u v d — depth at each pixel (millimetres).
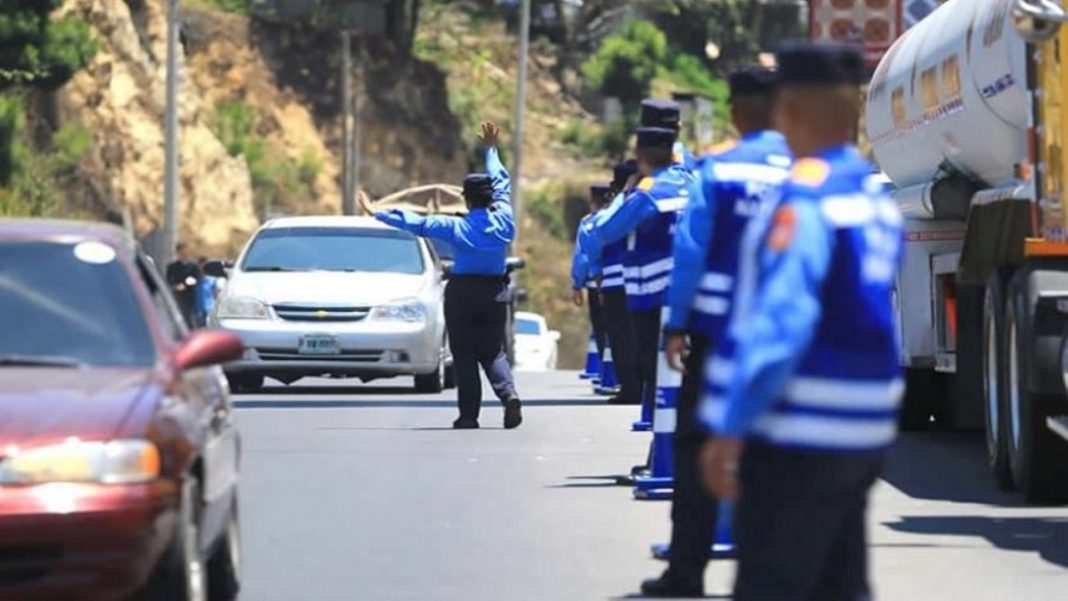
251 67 149125
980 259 29297
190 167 122875
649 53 178375
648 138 26438
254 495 28781
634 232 27156
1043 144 26266
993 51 29484
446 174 156875
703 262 19094
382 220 37219
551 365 95500
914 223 35062
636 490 28031
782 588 12867
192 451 17562
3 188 94812
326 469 31797
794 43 13078
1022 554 23281
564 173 167625
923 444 35656
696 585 20375
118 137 114750
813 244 12305
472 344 38438
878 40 46062
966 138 31797
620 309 44875
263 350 48188
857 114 13047
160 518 16859
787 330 12078
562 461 32875
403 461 32875
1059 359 26078
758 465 12742
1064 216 25469
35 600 16547
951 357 34875
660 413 27781
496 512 26984
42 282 19094
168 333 19219
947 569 22344
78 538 16547
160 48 125875
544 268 156875
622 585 21453
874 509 27109
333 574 22312
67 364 18484
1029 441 26859
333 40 153625
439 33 174875
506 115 170125
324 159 148500
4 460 16719
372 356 48375
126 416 17156
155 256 115188
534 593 21062
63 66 90125
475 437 36938
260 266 49906
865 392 12641
